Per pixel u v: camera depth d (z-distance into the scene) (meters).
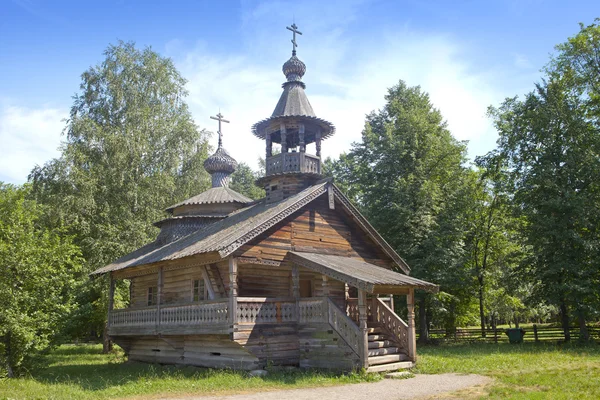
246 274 20.09
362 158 42.00
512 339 29.91
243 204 27.73
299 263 18.98
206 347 20.05
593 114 31.22
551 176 29.00
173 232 26.89
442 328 38.59
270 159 23.94
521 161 32.00
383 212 33.78
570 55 32.19
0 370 17.56
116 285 32.09
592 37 31.69
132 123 36.25
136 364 23.55
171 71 39.72
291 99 24.22
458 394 12.87
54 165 33.78
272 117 23.64
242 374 17.09
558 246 28.34
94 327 40.72
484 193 38.38
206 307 18.47
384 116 40.69
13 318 17.58
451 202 34.47
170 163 36.94
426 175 35.03
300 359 18.56
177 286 23.12
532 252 32.44
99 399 13.93
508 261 32.88
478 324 55.97
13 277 18.64
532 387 13.50
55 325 19.56
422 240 32.53
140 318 22.30
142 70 38.06
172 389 15.09
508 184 32.44
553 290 28.06
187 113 39.88
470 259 35.19
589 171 28.33
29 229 20.45
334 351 17.62
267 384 15.44
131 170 35.22
